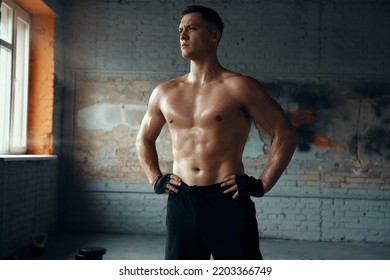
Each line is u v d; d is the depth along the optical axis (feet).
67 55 19.62
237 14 19.42
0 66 15.55
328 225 18.99
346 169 18.99
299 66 19.20
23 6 17.24
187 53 7.02
